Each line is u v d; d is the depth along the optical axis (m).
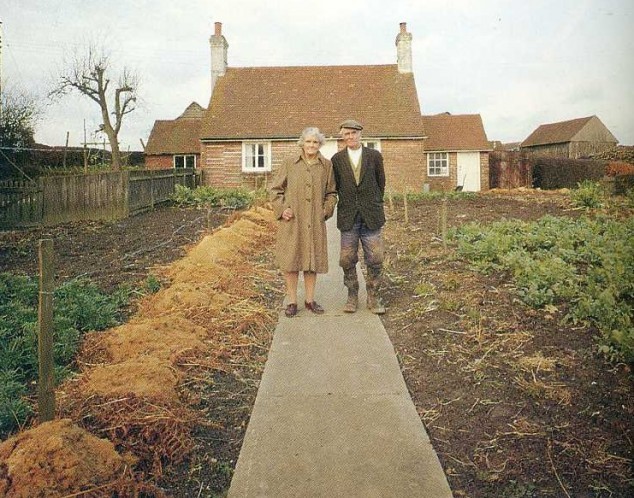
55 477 2.76
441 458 3.26
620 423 3.41
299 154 5.67
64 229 13.58
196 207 18.67
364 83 28.03
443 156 30.25
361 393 4.04
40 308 3.12
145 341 4.77
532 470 3.08
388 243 9.41
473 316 5.25
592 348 4.42
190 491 3.03
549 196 19.97
